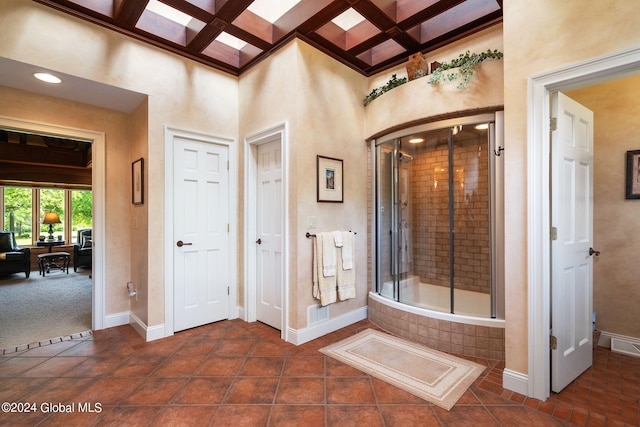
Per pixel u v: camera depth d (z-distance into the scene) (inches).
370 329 124.1
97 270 122.5
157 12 110.8
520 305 78.4
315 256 113.7
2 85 103.4
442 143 124.2
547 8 73.6
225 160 134.7
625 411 70.3
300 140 110.8
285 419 68.8
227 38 126.3
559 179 77.9
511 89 79.4
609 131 107.4
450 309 110.0
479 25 109.0
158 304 113.9
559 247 77.9
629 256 104.2
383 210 136.6
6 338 113.8
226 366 93.2
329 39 116.8
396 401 75.4
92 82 101.4
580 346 86.1
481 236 112.9
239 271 137.4
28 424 66.6
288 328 112.4
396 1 104.2
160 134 115.0
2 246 242.7
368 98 136.3
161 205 115.0
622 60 63.3
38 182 248.5
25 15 89.1
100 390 80.0
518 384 78.3
